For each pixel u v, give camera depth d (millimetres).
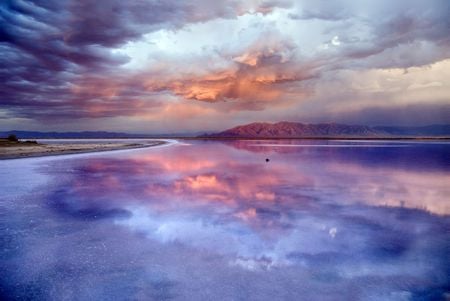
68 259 4797
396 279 4184
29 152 27891
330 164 19906
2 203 8633
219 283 4047
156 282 4070
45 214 7496
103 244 5461
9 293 3814
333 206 8359
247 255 4984
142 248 5273
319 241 5637
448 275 4285
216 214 7539
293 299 3646
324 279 4172
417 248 5301
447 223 6754
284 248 5297
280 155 29141
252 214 7535
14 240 5648
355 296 3738
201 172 15891
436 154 28828
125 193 10219
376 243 5535
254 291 3834
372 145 54656
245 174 15094
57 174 14672
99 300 3646
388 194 10000
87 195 9836
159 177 14008
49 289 3900
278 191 10562
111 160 23000
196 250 5199
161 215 7445
